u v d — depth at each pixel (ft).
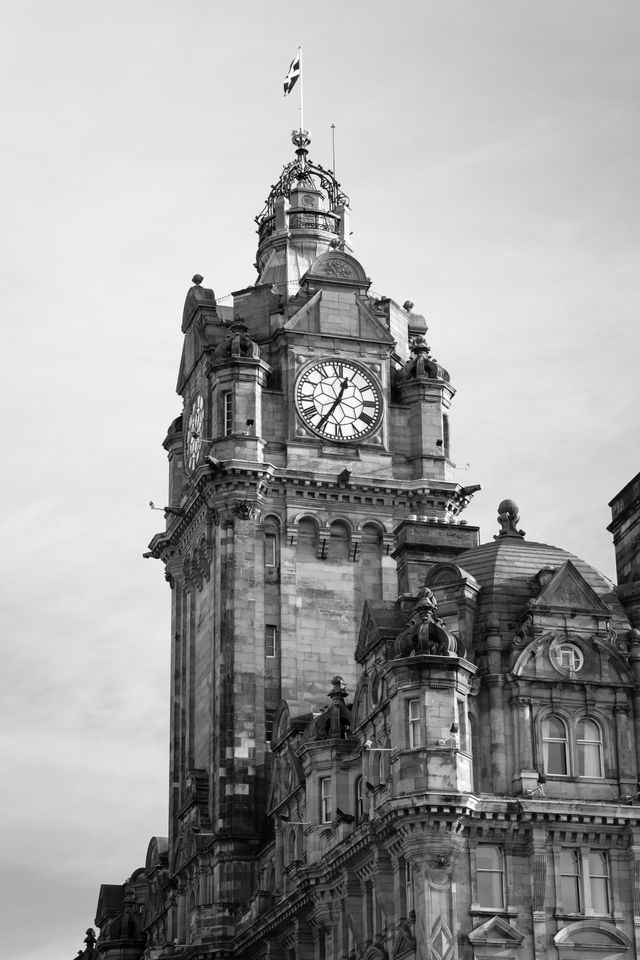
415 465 521.65
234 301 538.47
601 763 378.12
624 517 447.01
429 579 394.52
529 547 400.67
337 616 502.79
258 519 504.84
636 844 370.32
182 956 475.31
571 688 379.96
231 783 480.64
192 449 536.42
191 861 492.54
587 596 386.32
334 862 395.34
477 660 381.19
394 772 367.45
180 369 560.61
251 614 495.41
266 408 516.32
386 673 375.66
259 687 490.90
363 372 524.52
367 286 532.73
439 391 527.81
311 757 417.28
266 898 447.42
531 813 366.02
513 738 376.27
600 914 367.04
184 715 531.91
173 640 545.03
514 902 363.97
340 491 511.40
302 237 558.15
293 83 588.09
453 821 360.28
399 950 366.84
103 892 575.38
